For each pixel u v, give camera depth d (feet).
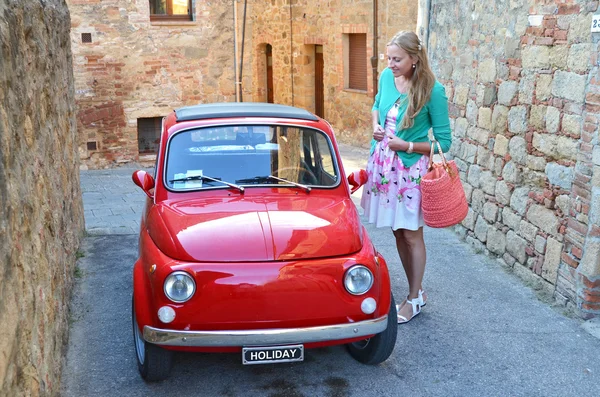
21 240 10.62
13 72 11.37
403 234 17.48
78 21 50.57
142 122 55.16
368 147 54.85
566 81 18.61
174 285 12.28
